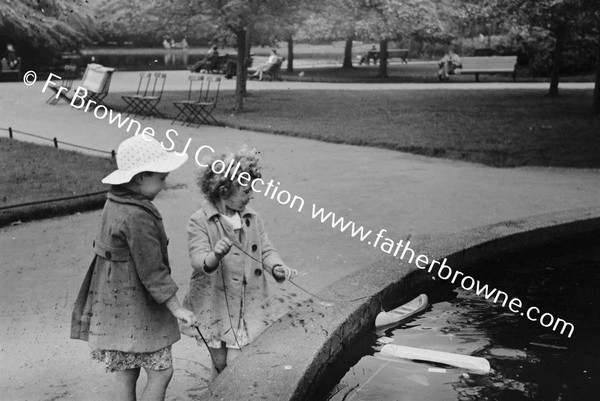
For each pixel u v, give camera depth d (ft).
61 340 15.60
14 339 15.62
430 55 168.45
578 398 12.54
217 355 13.30
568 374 13.52
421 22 120.57
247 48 88.94
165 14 65.57
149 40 192.85
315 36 128.57
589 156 43.16
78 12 105.50
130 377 11.62
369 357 14.01
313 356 12.13
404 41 172.65
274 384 11.09
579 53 112.57
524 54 115.75
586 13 56.85
